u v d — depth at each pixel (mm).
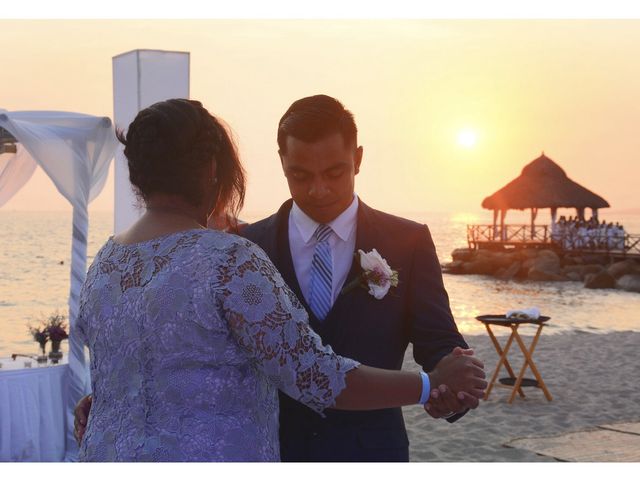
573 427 6316
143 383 1412
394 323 1981
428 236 2090
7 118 5797
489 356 10016
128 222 5289
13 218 95500
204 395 1392
